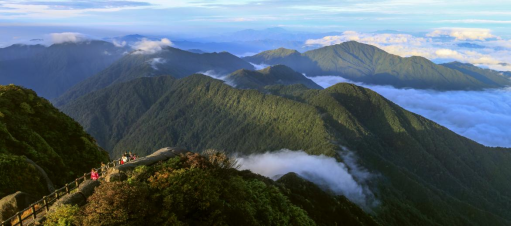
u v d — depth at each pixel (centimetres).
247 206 2555
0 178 2998
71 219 1903
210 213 2144
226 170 2722
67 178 3991
